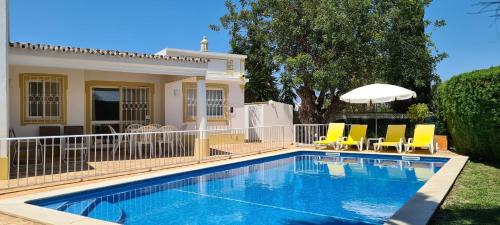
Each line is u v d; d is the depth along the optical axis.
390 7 16.50
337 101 18.50
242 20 20.61
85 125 13.08
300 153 14.41
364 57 16.27
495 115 9.48
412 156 12.34
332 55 16.25
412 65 16.89
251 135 17.66
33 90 11.91
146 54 11.13
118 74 13.78
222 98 16.73
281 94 24.80
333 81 15.71
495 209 5.39
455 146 12.54
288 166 11.90
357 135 14.44
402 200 7.20
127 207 6.77
